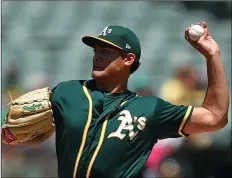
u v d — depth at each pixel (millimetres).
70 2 45594
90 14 44656
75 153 13477
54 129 14500
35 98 13914
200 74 34188
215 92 14008
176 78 34500
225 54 40938
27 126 13984
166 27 43156
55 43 43188
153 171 26125
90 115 13578
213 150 25844
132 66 14633
